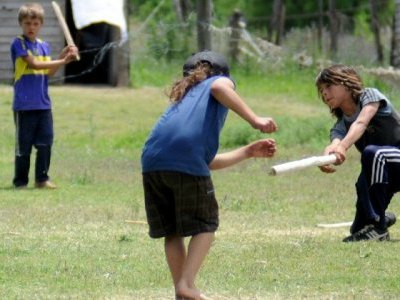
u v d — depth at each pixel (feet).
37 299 70.79
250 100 261.65
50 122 138.72
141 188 139.95
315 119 208.74
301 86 285.64
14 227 103.71
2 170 162.50
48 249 90.58
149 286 75.56
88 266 82.94
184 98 69.31
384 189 93.04
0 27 276.00
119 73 275.39
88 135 208.44
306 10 496.64
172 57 308.40
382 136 92.84
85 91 263.49
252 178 151.33
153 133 69.41
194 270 67.72
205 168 68.23
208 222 68.44
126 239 95.55
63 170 159.53
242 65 309.01
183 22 332.80
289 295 72.69
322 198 129.49
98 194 133.18
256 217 112.57
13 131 209.26
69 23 285.84
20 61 135.64
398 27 301.43
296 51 334.65
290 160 174.29
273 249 90.48
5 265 82.99
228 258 86.12
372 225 94.53
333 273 80.38
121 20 248.11
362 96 90.58
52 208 118.62
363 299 71.31
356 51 345.92
